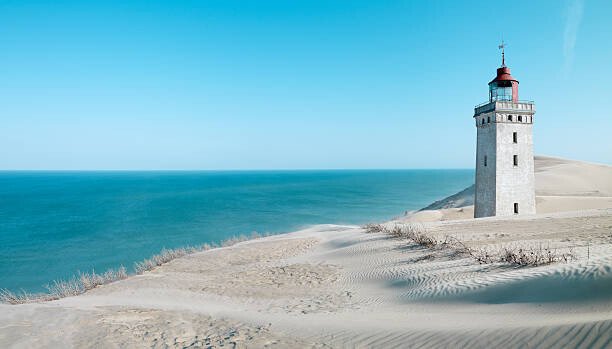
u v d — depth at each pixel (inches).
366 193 5078.7
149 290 620.1
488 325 287.9
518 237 754.2
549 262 467.2
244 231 2204.7
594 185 2256.4
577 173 2519.7
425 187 6333.7
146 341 326.0
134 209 3356.3
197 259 978.7
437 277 517.7
